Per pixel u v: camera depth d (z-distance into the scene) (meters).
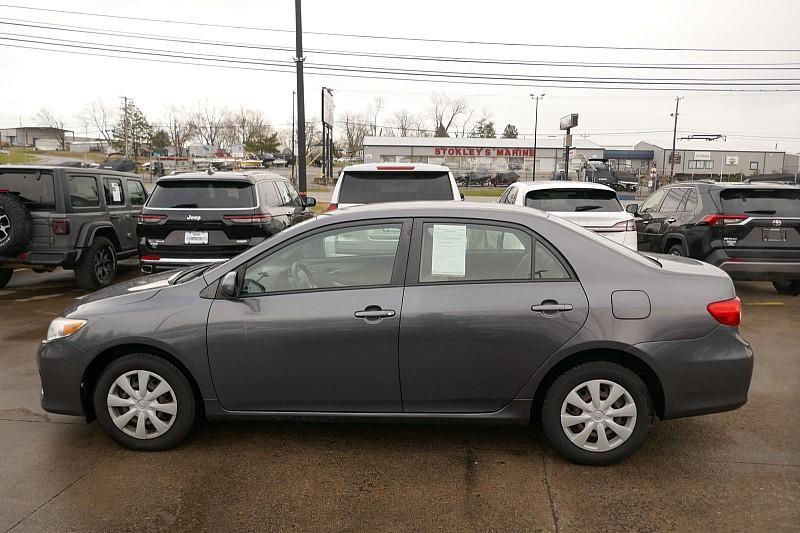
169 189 7.99
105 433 3.93
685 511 3.11
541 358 3.48
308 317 3.56
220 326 3.61
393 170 7.45
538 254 3.59
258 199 8.04
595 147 59.53
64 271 11.19
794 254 7.79
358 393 3.61
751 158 68.00
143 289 3.88
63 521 3.02
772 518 3.04
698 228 8.12
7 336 6.48
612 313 3.45
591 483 3.39
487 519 3.05
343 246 3.70
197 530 2.95
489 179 54.19
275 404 3.68
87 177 8.91
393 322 3.51
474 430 4.11
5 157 61.31
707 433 4.05
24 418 4.32
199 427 4.16
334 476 3.48
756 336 6.53
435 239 3.65
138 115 79.69
